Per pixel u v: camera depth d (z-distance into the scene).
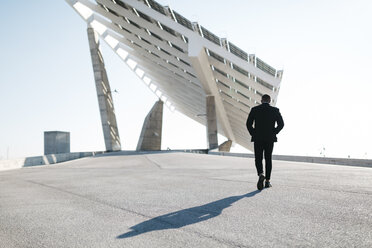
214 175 8.12
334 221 3.05
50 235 2.81
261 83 30.89
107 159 19.95
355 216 3.23
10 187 6.68
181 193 5.08
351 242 2.42
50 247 2.48
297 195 4.56
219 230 2.83
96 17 36.69
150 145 46.81
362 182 6.03
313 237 2.57
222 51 27.47
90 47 37.34
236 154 23.62
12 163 16.39
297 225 2.94
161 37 29.69
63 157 23.78
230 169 10.23
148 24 29.33
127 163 15.43
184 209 3.80
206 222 3.13
